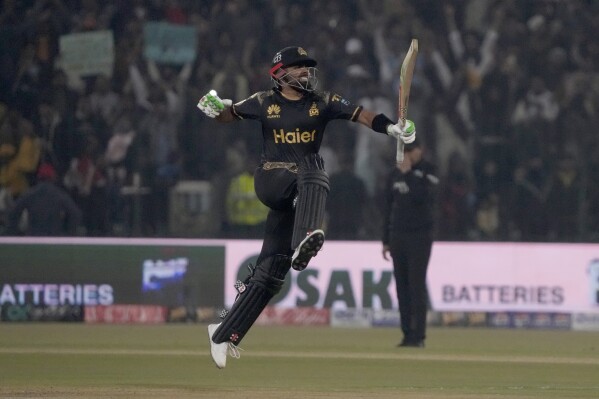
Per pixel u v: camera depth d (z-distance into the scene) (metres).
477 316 51.97
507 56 58.31
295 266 23.44
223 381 26.64
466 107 56.50
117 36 57.00
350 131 55.22
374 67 58.50
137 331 46.22
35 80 54.94
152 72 56.28
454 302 52.00
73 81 55.50
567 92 57.41
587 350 39.78
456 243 52.22
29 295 51.16
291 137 24.14
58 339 41.41
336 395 23.05
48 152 53.59
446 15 59.84
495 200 54.56
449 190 54.38
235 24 57.88
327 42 58.34
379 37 58.84
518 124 56.00
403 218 39.59
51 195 52.34
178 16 57.59
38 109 54.34
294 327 50.47
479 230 54.16
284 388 24.77
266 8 58.91
